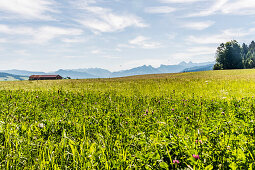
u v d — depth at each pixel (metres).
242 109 7.56
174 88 21.72
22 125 4.88
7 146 3.75
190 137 4.09
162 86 24.53
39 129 4.95
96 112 7.45
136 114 7.20
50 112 7.54
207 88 20.75
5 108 7.84
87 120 5.98
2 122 4.98
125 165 3.19
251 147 3.63
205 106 8.93
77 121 5.84
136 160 3.45
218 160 3.32
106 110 7.78
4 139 4.16
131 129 5.14
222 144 3.80
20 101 10.17
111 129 5.27
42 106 9.09
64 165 3.28
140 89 21.58
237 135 4.30
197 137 4.08
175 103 9.91
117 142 4.21
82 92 16.81
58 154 3.61
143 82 33.81
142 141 3.97
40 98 11.48
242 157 3.24
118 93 17.03
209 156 3.37
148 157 3.35
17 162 3.32
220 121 5.30
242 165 3.04
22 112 7.14
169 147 3.71
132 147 4.12
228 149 3.58
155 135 4.54
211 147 3.67
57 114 7.14
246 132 4.52
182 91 18.27
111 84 32.12
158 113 7.42
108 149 3.86
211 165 2.96
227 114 6.88
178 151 3.60
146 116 6.68
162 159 3.46
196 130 4.90
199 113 7.32
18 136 4.20
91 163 3.18
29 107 8.20
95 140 4.45
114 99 11.94
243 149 3.60
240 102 9.79
